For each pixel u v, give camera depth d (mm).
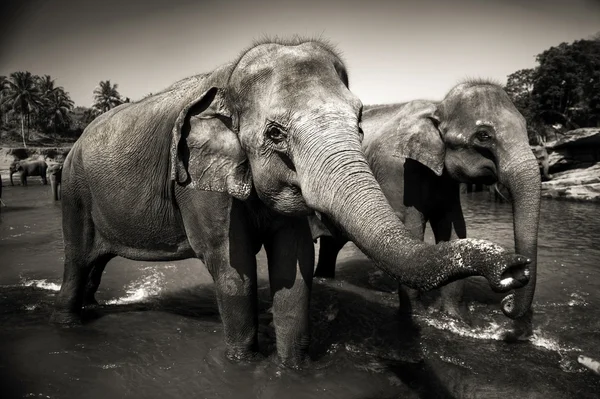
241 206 3105
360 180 2146
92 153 3973
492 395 3080
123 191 3764
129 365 3393
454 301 4641
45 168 28469
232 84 2766
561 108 42750
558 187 16969
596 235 8906
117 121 3961
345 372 3318
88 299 4754
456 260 1617
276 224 3188
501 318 4586
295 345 3291
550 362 3605
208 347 3684
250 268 3188
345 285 5805
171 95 3662
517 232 4090
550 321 4480
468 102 4512
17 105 64938
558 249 7660
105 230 4098
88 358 3504
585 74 41031
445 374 3371
